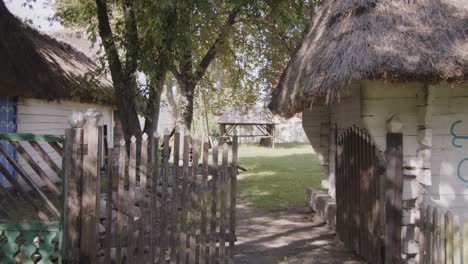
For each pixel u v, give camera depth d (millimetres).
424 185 5133
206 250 4855
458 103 5270
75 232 4395
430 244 4520
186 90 12055
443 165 5297
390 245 5027
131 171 4594
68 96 10305
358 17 5043
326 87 4492
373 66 4332
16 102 9508
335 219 7266
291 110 5996
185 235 4715
